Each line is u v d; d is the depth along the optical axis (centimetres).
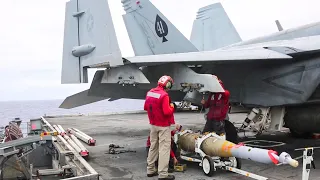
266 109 738
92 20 656
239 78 759
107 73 681
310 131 742
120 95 796
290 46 673
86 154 669
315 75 623
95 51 647
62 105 840
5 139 907
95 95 767
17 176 529
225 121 733
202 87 630
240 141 836
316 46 623
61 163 609
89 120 1535
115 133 1056
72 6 708
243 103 759
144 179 518
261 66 718
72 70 699
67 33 712
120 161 645
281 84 678
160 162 504
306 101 650
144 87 764
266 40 861
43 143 636
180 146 608
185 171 556
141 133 1047
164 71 707
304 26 770
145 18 1100
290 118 748
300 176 512
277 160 422
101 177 532
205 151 546
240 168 527
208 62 672
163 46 1059
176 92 855
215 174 532
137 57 651
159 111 506
